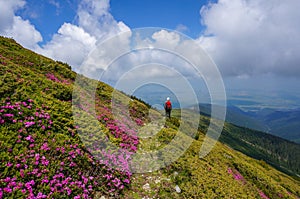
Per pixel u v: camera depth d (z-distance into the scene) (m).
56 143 10.91
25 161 9.13
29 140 10.29
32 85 14.83
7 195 7.71
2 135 9.70
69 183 9.51
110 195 10.31
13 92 12.67
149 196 11.04
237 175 19.00
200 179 13.38
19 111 11.46
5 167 8.56
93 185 10.24
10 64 16.50
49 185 8.87
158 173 12.84
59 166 9.80
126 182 11.40
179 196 11.50
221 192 13.16
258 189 18.67
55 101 14.68
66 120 13.07
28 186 8.31
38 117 11.89
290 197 20.64
